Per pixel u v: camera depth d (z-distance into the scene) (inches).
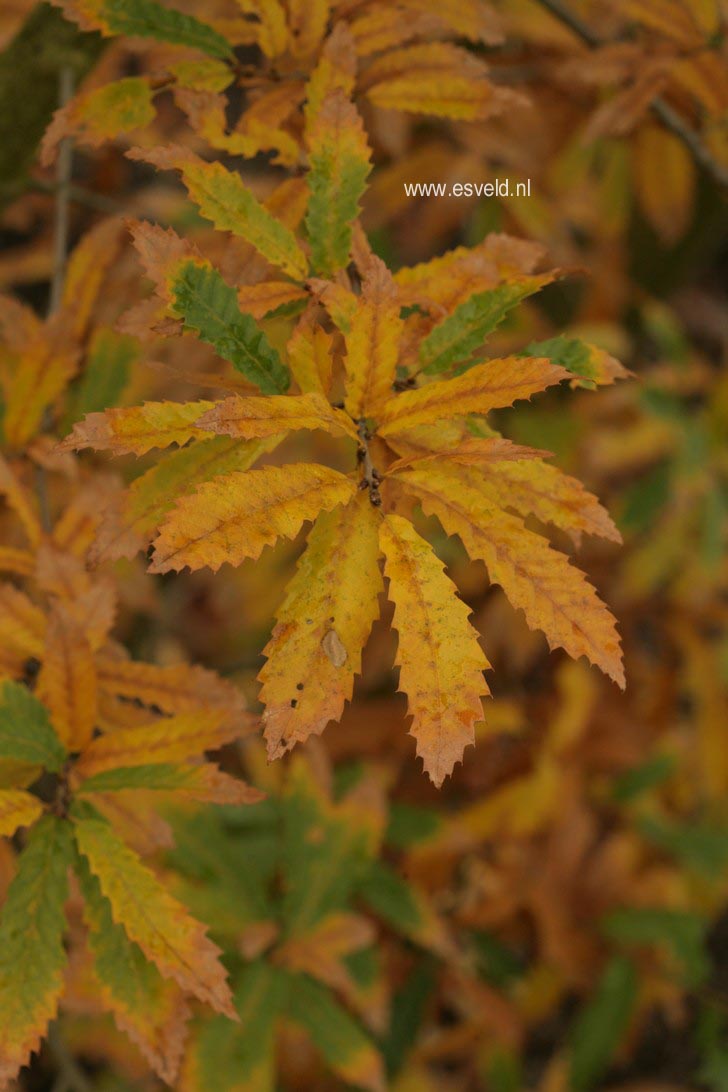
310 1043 76.4
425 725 43.9
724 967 113.1
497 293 47.3
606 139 78.0
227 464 46.6
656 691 92.2
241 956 59.6
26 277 81.5
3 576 54.7
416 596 44.3
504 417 88.4
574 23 60.4
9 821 47.5
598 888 83.7
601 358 47.3
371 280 45.4
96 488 52.6
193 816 59.4
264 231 46.8
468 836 75.7
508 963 82.2
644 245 95.0
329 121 47.0
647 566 90.0
